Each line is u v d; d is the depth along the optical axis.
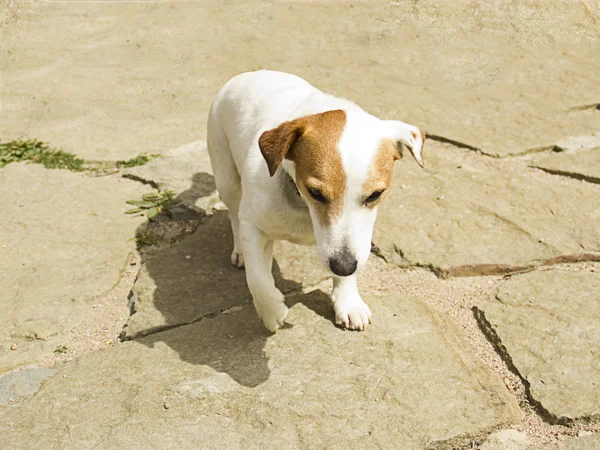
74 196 1.56
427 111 1.81
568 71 2.02
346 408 1.13
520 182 1.54
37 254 1.42
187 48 2.30
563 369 1.17
